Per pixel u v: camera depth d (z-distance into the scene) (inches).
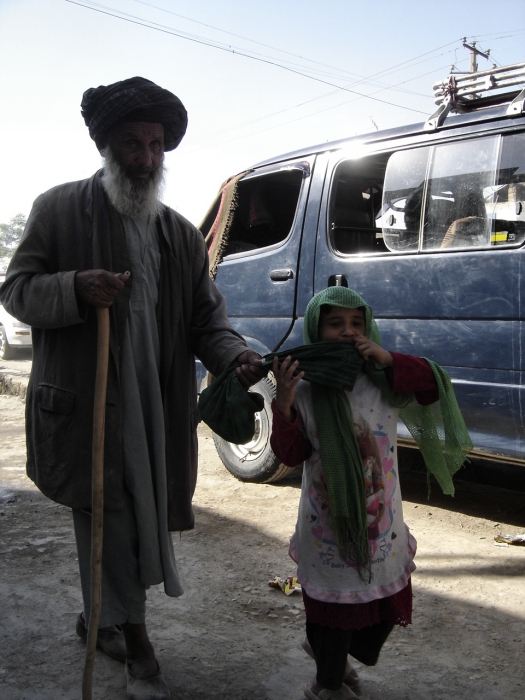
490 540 154.2
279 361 85.1
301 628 115.2
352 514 81.7
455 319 150.9
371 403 85.8
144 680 93.1
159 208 96.0
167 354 95.3
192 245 100.5
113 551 91.9
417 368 83.9
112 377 89.9
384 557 84.7
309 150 190.9
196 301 102.5
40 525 164.9
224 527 162.4
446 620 117.8
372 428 85.3
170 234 97.1
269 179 207.8
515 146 147.0
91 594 83.3
